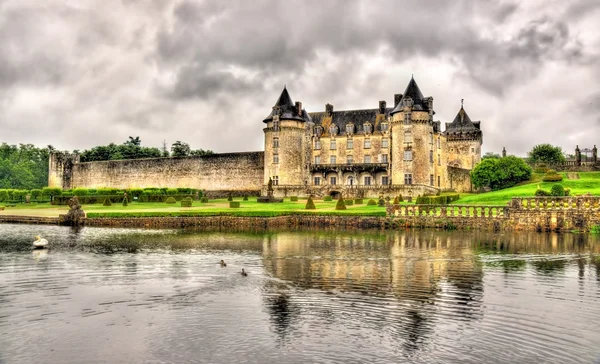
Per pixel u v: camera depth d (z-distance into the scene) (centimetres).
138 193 9612
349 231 5144
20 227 5653
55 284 2658
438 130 9975
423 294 2430
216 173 11125
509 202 5000
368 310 2183
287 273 2900
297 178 9988
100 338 1884
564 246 3869
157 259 3366
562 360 1684
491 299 2342
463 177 10250
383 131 9819
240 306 2244
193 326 1997
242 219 5725
